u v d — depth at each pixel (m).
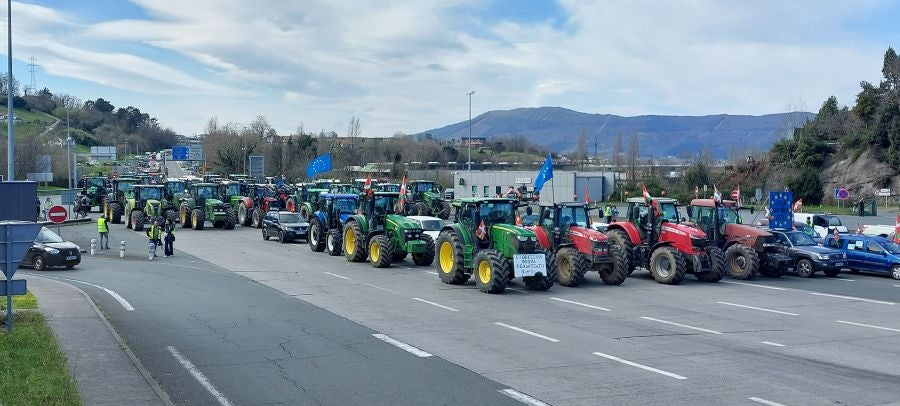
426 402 10.29
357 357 13.01
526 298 20.42
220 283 22.67
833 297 21.88
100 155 106.56
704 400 10.52
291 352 13.34
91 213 57.19
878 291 23.39
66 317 15.82
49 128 140.12
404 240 27.06
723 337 15.32
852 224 47.69
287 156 90.75
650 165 90.31
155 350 13.36
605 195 65.38
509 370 12.17
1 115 133.88
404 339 14.62
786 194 32.28
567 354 13.43
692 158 139.75
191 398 10.41
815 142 71.00
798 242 28.30
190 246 35.19
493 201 22.47
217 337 14.58
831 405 10.35
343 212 32.09
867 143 67.81
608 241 23.61
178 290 21.02
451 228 22.97
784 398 10.68
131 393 10.30
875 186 65.25
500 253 21.31
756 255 25.84
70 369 11.48
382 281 23.56
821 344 14.72
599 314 18.00
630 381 11.55
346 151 92.00
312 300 19.58
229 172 90.69
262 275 24.86
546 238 23.31
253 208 47.69
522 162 122.19
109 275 24.33
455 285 22.75
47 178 57.69
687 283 24.47
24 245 13.38
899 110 67.31
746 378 11.83
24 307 16.70
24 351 12.01
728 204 27.16
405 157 104.06
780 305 20.14
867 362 13.11
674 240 24.41
